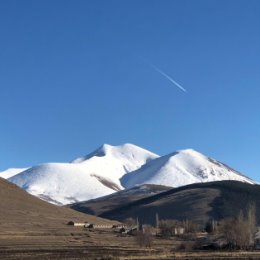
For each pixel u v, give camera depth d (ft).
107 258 301.02
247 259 296.71
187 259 297.53
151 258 303.68
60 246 427.74
